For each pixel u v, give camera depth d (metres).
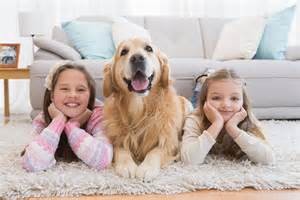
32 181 1.22
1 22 3.78
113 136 1.50
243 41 3.02
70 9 3.87
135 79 1.44
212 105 1.50
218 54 3.13
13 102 3.79
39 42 2.71
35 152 1.34
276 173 1.34
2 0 3.76
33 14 3.11
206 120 1.54
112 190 1.19
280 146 1.73
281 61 2.62
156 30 3.35
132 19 3.40
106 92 1.54
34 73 2.40
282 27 3.01
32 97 2.41
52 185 1.21
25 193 1.17
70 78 1.52
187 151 1.43
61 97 1.50
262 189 1.22
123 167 1.31
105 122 1.52
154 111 1.49
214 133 1.42
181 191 1.20
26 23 3.10
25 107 3.70
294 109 2.59
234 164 1.44
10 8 3.79
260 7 3.91
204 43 3.39
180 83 2.50
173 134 1.49
